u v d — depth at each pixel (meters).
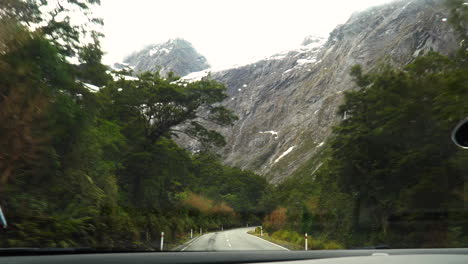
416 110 12.98
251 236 28.02
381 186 15.72
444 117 11.70
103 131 15.81
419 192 13.10
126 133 22.55
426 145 13.06
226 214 45.94
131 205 18.52
